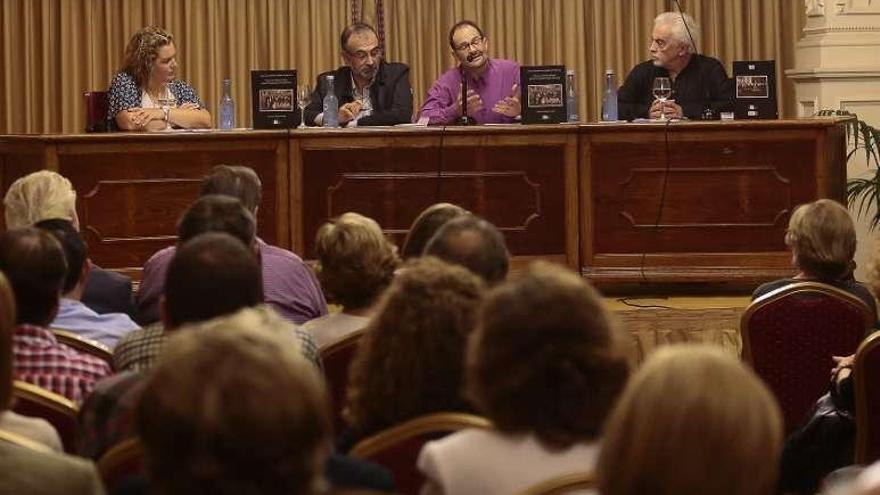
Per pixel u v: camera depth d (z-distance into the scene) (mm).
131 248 7801
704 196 7789
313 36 11305
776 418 1697
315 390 1754
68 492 2426
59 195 5387
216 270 3479
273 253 5551
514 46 11430
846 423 4547
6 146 8117
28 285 3709
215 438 1697
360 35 8531
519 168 7844
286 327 2584
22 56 11180
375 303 4492
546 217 7867
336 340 4188
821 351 5168
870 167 9961
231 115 8328
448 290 3064
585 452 2467
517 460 2453
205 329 1889
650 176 7797
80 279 4605
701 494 1676
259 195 5867
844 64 9953
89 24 11180
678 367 1708
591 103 11516
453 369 3016
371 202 7867
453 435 2566
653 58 8594
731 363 1713
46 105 11211
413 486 2885
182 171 7809
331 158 7852
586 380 2436
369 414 3059
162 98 8383
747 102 7918
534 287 2486
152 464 1745
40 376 3625
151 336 3775
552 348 2432
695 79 8578
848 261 5246
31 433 2947
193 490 1718
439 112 8648
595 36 11445
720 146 7754
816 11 10125
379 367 3047
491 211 7859
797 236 5281
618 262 7844
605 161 7816
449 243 4004
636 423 1700
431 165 7848
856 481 1316
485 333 2488
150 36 8328
